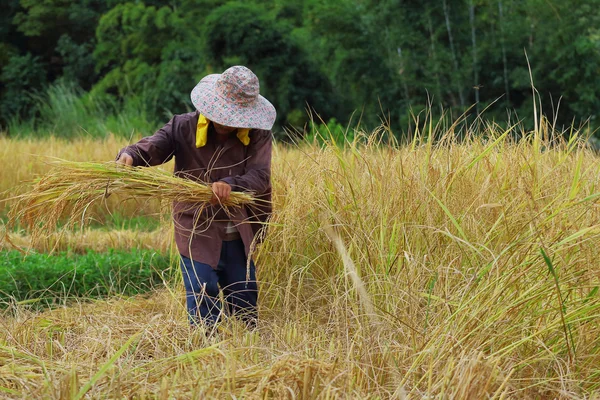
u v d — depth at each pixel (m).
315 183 5.77
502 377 3.81
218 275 5.45
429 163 5.49
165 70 27.47
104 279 7.55
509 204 4.87
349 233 5.37
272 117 5.20
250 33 24.55
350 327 4.55
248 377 3.80
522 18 24.00
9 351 4.12
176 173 5.33
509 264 4.37
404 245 5.16
